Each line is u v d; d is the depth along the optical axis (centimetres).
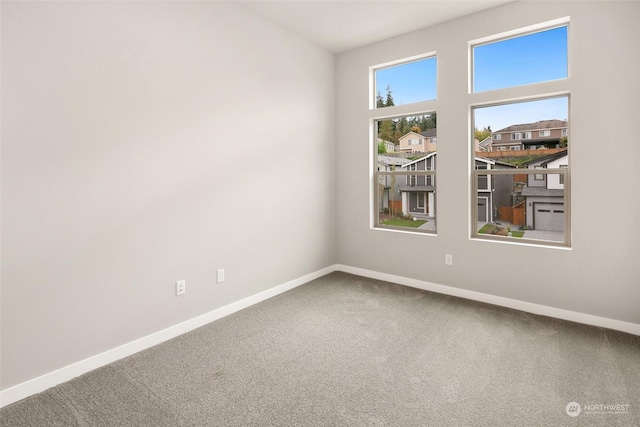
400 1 314
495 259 339
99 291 232
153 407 191
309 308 334
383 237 417
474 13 337
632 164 270
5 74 189
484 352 247
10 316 196
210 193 301
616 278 281
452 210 362
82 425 178
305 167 404
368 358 241
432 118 383
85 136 221
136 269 252
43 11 201
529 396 196
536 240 325
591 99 283
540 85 306
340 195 452
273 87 357
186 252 284
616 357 238
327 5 321
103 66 228
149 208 258
